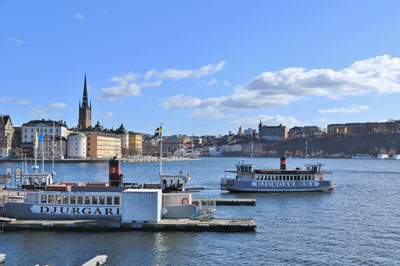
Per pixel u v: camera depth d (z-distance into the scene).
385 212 79.00
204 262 46.41
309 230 62.22
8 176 67.88
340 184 142.38
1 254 45.88
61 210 60.94
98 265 44.06
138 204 57.97
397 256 49.47
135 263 45.69
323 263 46.84
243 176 109.81
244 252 50.00
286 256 48.97
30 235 54.97
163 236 54.94
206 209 65.31
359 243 55.00
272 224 66.25
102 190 61.75
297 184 111.00
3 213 61.81
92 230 56.88
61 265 44.88
